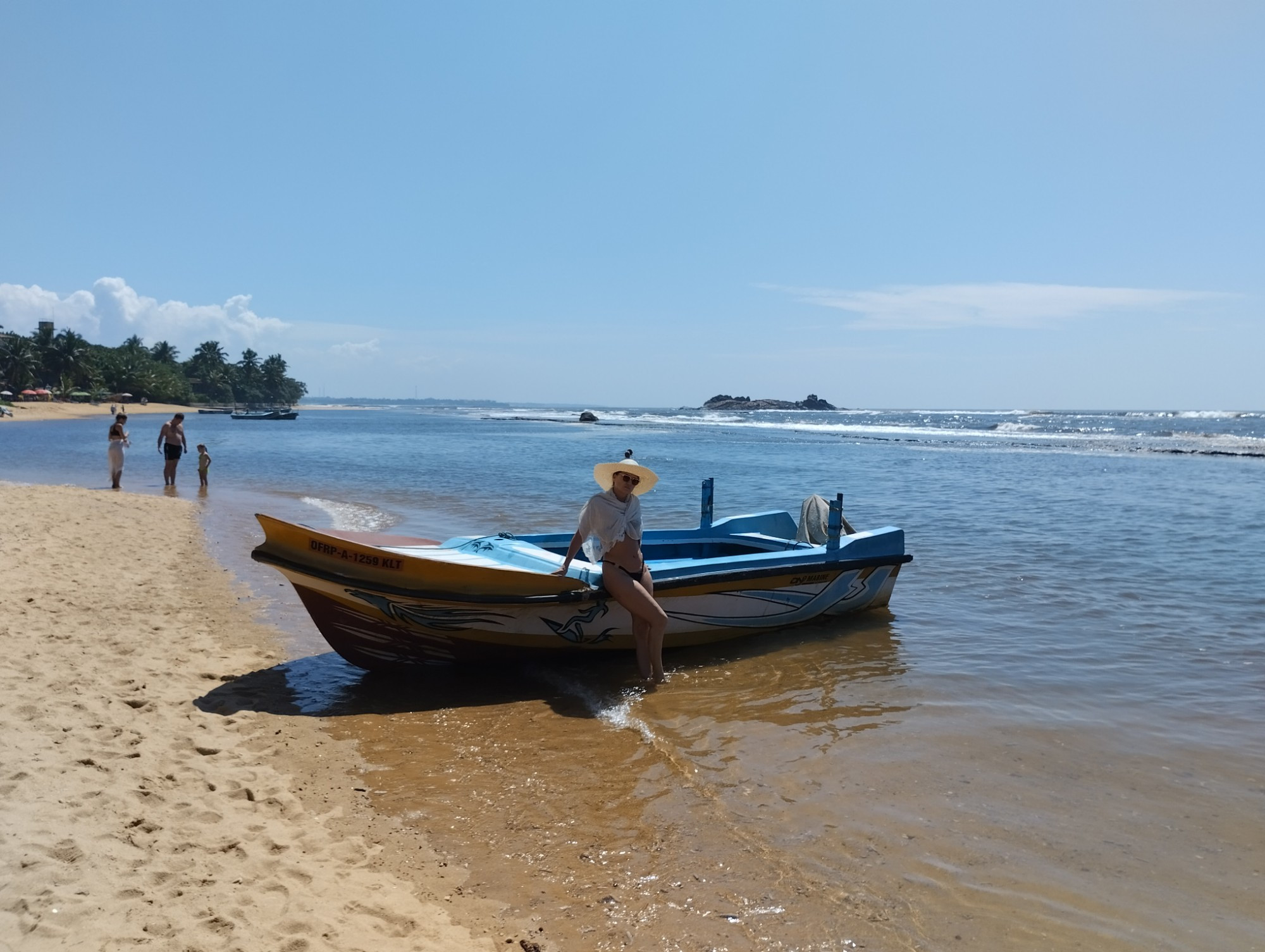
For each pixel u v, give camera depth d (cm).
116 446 2002
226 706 629
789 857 445
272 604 939
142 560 1126
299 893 380
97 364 13538
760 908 399
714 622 828
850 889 416
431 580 697
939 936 379
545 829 470
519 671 763
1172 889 417
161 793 468
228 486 2283
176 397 15538
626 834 467
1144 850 454
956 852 451
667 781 534
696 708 666
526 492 2162
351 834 452
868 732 617
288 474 2711
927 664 778
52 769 476
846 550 921
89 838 404
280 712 627
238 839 427
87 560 1087
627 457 730
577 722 636
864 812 495
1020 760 568
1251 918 394
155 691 638
